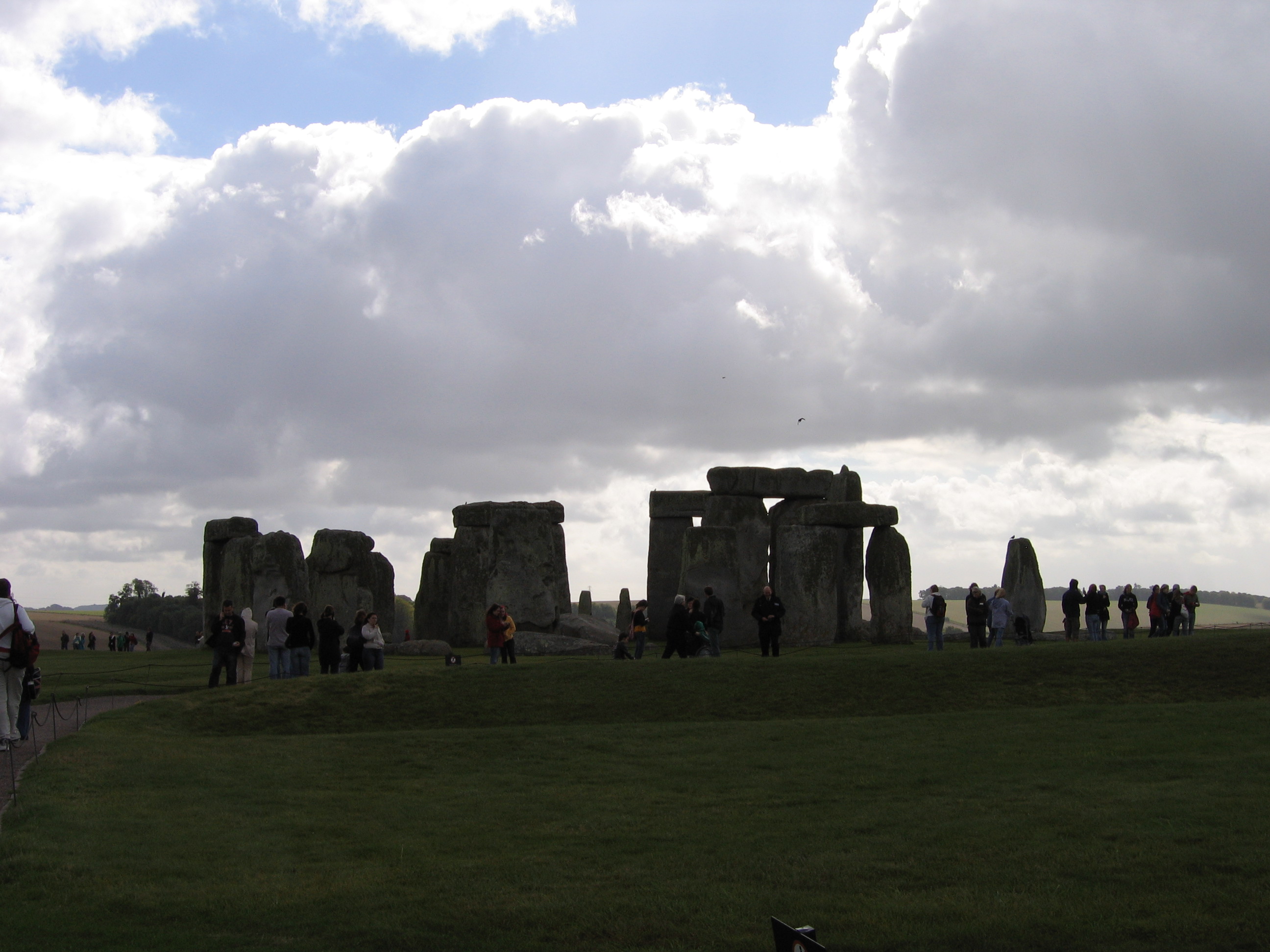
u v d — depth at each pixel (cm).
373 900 980
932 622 3034
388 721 2156
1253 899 916
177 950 857
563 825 1277
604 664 2503
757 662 2498
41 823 1195
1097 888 962
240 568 4100
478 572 4162
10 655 1592
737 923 912
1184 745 1598
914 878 1020
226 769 1605
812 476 4294
